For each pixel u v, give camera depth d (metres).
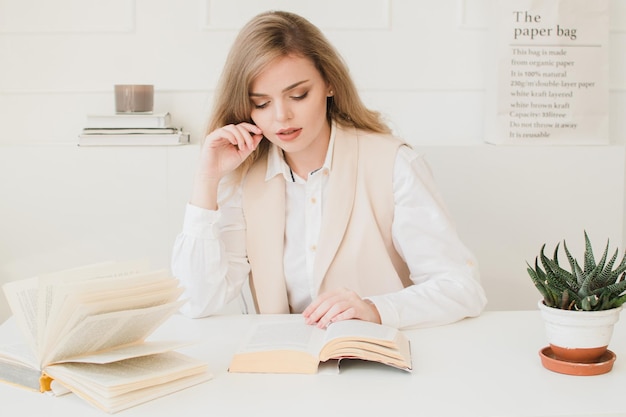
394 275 1.89
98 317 1.24
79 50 2.79
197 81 2.81
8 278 2.62
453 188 2.66
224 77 1.78
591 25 2.66
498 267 2.70
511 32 2.64
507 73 2.65
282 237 1.91
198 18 2.79
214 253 1.79
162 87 2.81
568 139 2.69
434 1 2.80
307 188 1.90
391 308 1.61
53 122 2.82
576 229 2.69
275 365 1.39
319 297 1.63
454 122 2.85
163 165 2.59
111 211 2.61
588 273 1.37
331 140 1.90
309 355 1.41
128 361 1.35
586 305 1.33
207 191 1.80
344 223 1.87
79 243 2.61
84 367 1.31
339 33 2.79
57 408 1.24
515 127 2.68
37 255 2.61
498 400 1.23
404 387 1.30
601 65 2.67
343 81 1.85
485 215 2.67
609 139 2.81
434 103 2.84
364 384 1.32
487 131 2.78
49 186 2.59
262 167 1.94
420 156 1.96
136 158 2.59
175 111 2.82
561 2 2.64
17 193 2.59
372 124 1.97
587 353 1.35
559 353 1.37
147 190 2.60
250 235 1.91
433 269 1.80
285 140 1.76
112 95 2.81
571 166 2.66
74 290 1.26
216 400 1.25
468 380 1.33
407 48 2.81
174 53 2.80
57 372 1.29
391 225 1.91
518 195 2.67
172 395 1.28
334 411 1.20
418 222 1.84
